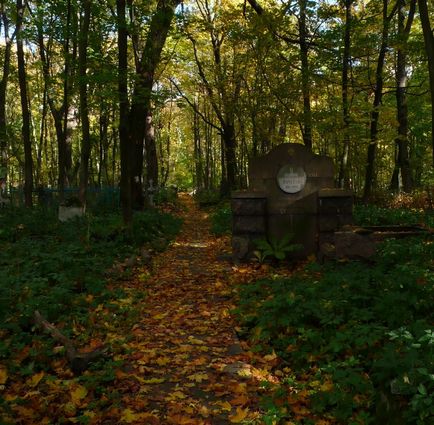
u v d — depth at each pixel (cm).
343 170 1906
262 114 1962
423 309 566
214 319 706
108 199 2172
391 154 3784
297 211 1156
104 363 523
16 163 4144
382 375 379
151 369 517
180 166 7194
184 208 3114
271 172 1163
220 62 2453
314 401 426
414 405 319
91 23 1673
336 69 1827
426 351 387
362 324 561
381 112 2042
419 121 3036
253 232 1147
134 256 1138
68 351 532
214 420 409
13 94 3462
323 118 1772
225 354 568
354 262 910
